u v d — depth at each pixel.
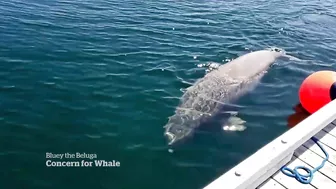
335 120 6.68
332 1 20.75
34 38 11.12
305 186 5.13
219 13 16.17
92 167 6.18
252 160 5.04
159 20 14.25
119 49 10.98
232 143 7.00
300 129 5.72
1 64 9.27
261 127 7.61
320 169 5.46
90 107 7.84
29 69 9.18
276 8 18.14
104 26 12.88
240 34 13.66
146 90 8.68
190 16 15.24
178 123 7.39
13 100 7.82
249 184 4.84
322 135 6.25
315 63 11.45
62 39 11.27
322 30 15.23
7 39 10.84
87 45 11.02
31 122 7.18
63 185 5.77
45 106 7.73
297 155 5.73
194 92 8.50
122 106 7.98
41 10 13.93
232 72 9.70
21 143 6.60
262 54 11.23
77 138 6.86
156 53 10.95
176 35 12.77
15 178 5.82
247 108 8.31
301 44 13.25
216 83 8.98
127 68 9.77
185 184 5.96
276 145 5.34
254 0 19.42
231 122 7.65
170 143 6.86
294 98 8.98
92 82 8.86
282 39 13.59
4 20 12.39
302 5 19.22
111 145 6.75
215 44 12.25
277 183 5.17
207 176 6.14
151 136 7.05
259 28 14.65
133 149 6.67
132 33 12.50
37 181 5.80
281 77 10.15
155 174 6.14
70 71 9.30
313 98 8.02
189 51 11.36
